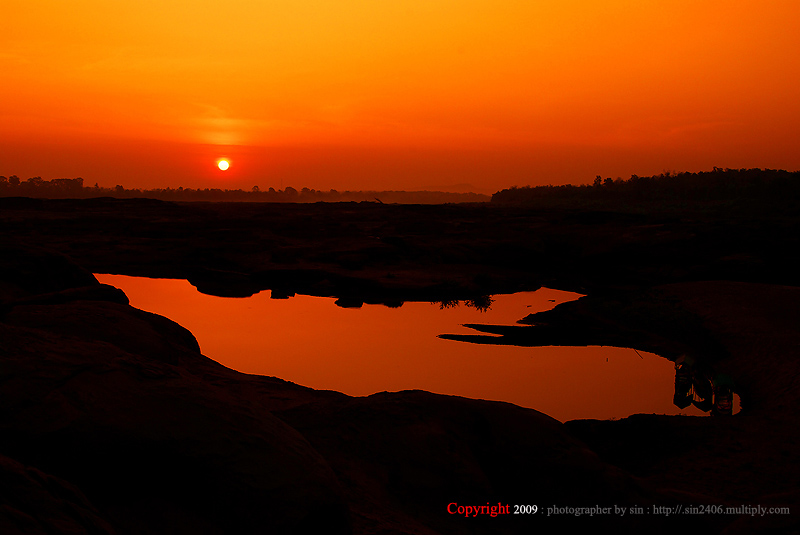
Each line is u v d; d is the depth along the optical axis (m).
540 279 25.09
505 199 150.25
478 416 5.28
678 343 13.27
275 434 3.58
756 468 6.50
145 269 25.56
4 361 3.38
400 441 5.05
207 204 67.12
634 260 26.44
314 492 3.31
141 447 3.21
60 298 10.26
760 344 12.08
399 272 24.14
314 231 35.75
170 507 3.21
